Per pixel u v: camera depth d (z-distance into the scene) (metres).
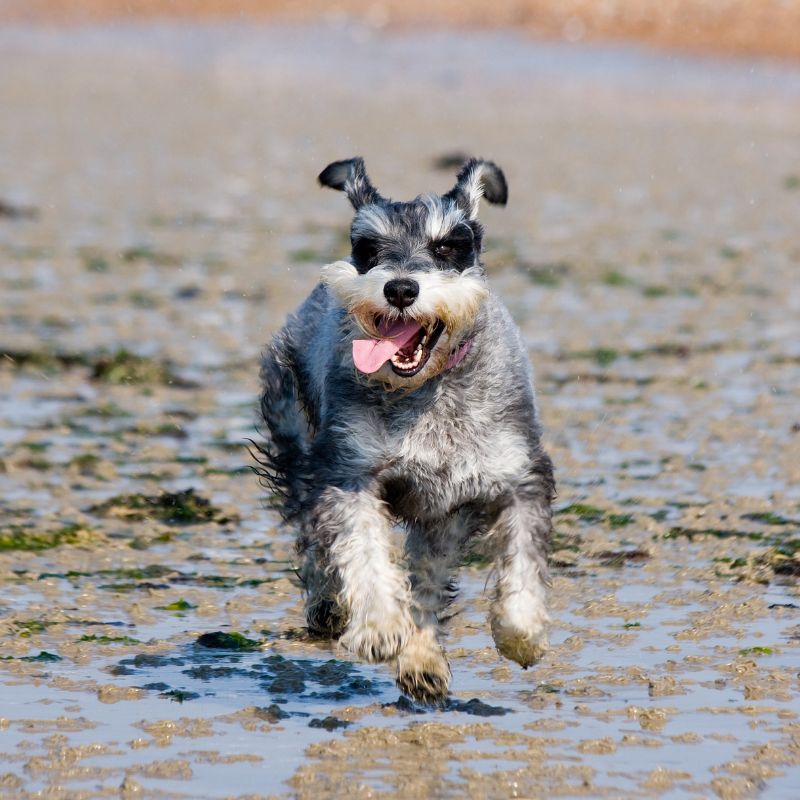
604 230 27.31
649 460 14.24
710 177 33.50
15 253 24.84
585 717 8.40
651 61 55.66
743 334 19.58
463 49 60.44
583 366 17.94
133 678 9.09
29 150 37.16
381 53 60.75
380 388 9.09
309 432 10.63
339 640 9.49
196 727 8.25
